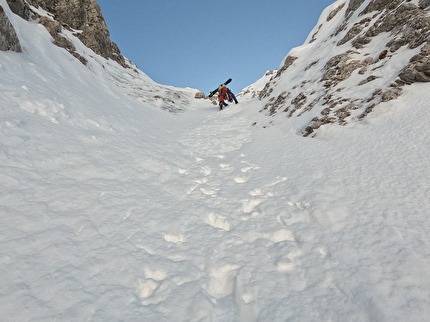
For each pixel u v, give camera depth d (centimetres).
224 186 827
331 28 2569
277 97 2098
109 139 1016
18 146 687
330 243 484
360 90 1240
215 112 2638
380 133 881
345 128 1043
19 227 457
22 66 1155
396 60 1217
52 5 2736
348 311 347
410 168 644
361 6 2052
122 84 2594
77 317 330
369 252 438
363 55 1508
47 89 1104
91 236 488
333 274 412
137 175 802
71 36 2575
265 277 428
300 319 346
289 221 592
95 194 628
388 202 556
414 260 397
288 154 1018
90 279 392
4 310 317
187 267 456
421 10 1324
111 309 352
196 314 359
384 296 350
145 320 344
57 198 569
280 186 767
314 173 783
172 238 550
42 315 322
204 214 646
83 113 1134
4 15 1195
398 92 1040
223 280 445
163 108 2444
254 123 1825
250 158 1079
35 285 360
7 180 563
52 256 417
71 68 1789
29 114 873
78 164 740
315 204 609
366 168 717
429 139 720
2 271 369
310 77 1870
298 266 445
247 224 597
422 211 504
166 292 397
